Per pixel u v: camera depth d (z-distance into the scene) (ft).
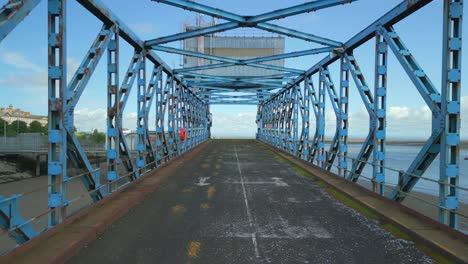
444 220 22.52
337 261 17.65
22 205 75.97
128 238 21.22
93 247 19.57
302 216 26.81
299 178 47.93
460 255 17.43
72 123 23.59
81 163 26.32
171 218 26.07
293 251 19.06
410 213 25.79
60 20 21.53
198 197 34.12
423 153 25.40
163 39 44.39
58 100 21.62
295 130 81.71
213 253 18.71
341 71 45.37
